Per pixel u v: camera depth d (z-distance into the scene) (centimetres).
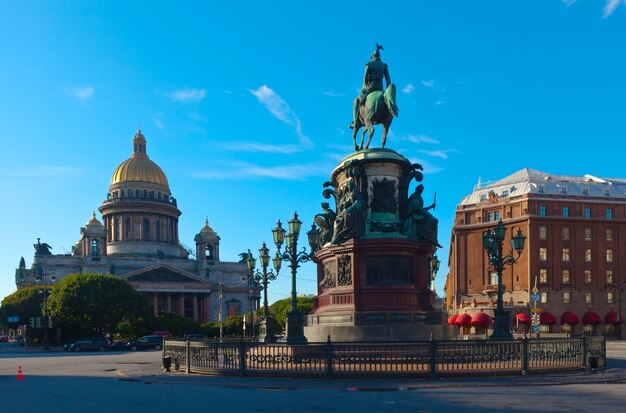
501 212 10812
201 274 18188
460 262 11219
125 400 1955
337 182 3938
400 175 3728
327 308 3509
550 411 1638
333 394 2031
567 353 2678
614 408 1683
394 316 3309
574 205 10494
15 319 10975
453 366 2466
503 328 3288
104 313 10681
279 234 3472
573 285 10225
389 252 3431
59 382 2677
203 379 2525
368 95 3909
